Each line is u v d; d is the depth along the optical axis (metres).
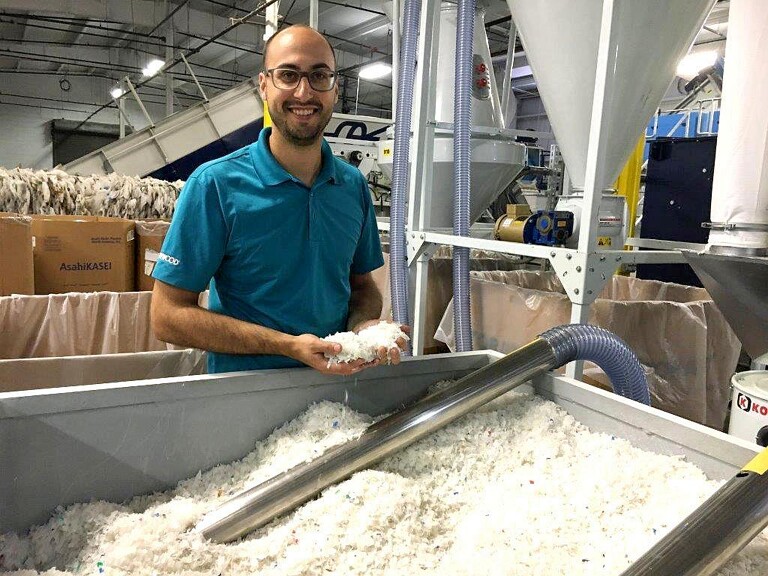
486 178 2.39
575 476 0.92
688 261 1.17
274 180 1.06
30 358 1.67
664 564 0.60
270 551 0.76
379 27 7.83
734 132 1.09
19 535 0.78
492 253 3.09
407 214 2.17
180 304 1.05
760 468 0.68
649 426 0.93
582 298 1.34
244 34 8.49
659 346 1.75
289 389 0.99
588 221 1.32
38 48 10.34
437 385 1.15
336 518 0.79
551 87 1.64
